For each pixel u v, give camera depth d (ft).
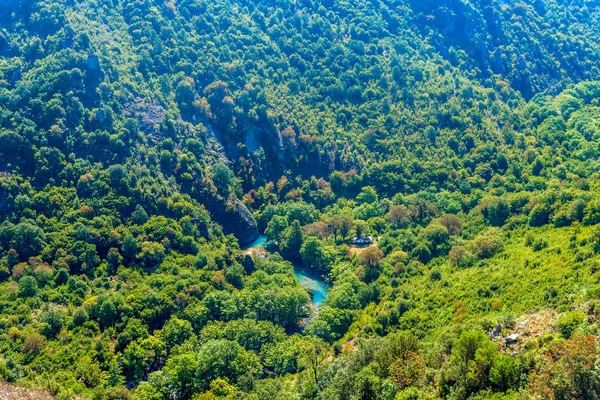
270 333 398.62
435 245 494.59
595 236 361.92
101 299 406.00
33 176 492.54
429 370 236.02
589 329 220.43
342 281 467.93
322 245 538.88
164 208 516.32
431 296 399.24
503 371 208.74
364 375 242.58
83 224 469.57
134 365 365.20
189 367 346.33
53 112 521.24
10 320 379.14
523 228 476.54
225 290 455.22
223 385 334.44
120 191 504.02
